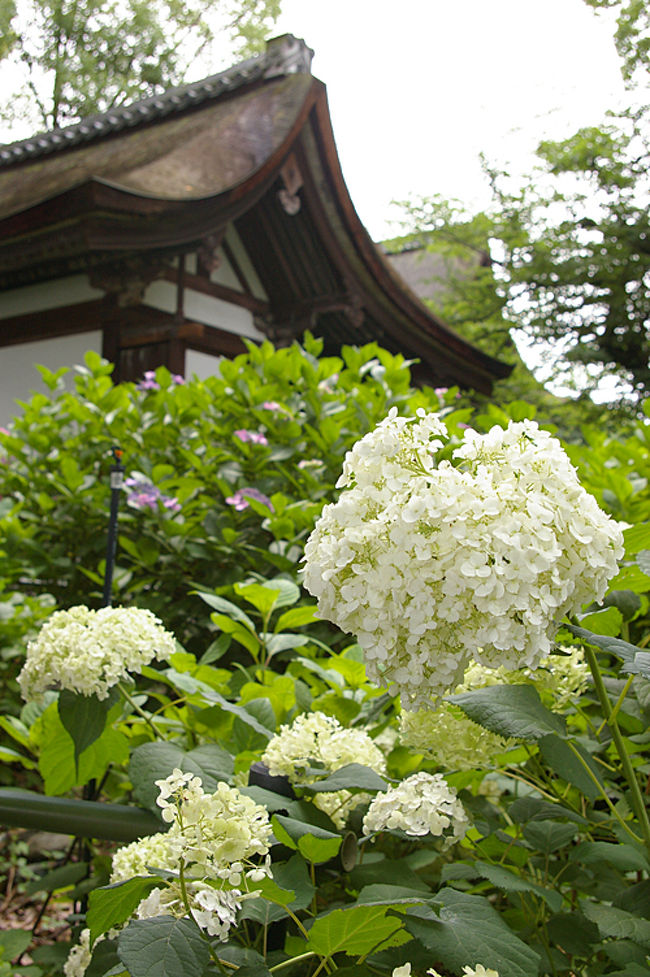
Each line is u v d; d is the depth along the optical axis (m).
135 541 3.65
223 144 9.46
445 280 22.48
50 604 3.74
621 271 18.89
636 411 19.19
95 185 6.76
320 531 1.05
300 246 10.13
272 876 1.05
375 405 3.54
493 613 0.91
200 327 8.33
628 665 1.01
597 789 1.17
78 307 8.91
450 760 1.31
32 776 3.41
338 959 1.14
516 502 0.98
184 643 3.27
